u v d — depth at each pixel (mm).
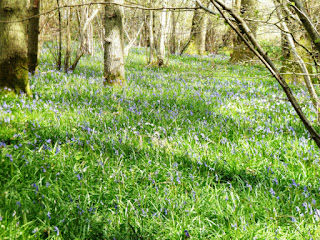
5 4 6441
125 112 6535
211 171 4426
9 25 6566
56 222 3201
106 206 3574
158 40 15969
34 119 5617
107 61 9148
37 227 2963
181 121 6320
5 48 6633
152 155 4715
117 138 5094
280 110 7340
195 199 3695
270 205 3664
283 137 5625
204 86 9906
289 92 2051
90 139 4926
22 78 6926
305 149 5004
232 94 8781
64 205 3396
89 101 7234
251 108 7516
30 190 3594
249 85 10258
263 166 4605
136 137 5211
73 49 17516
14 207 3221
